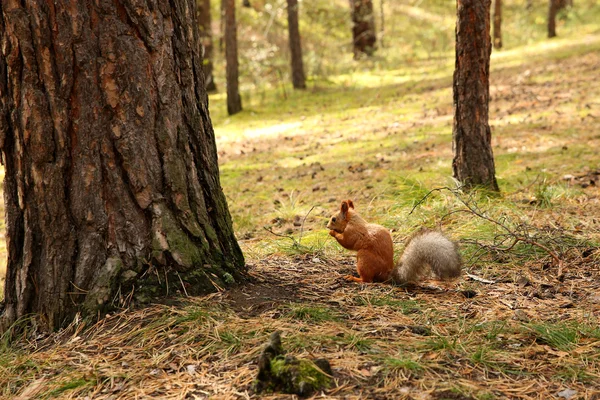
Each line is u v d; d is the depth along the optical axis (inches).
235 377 127.7
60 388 131.5
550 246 213.5
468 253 214.5
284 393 120.3
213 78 898.7
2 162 163.6
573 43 911.0
